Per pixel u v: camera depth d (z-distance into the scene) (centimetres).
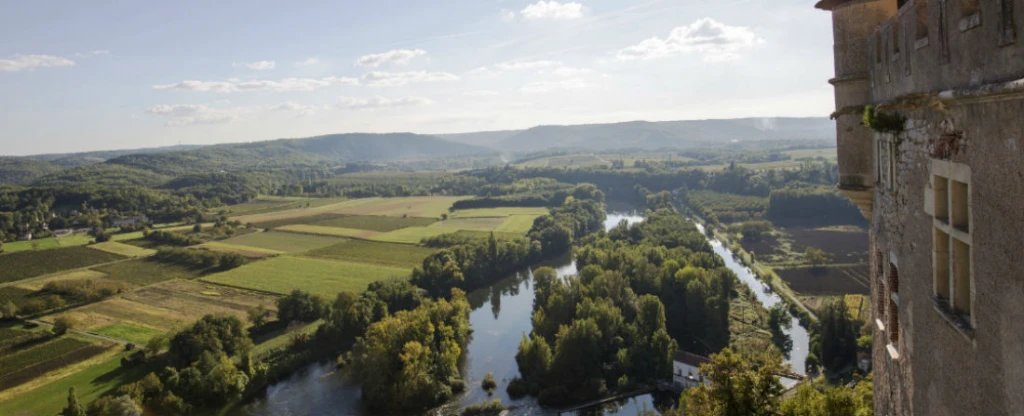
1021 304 904
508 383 7438
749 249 13950
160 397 6850
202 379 7031
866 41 1931
